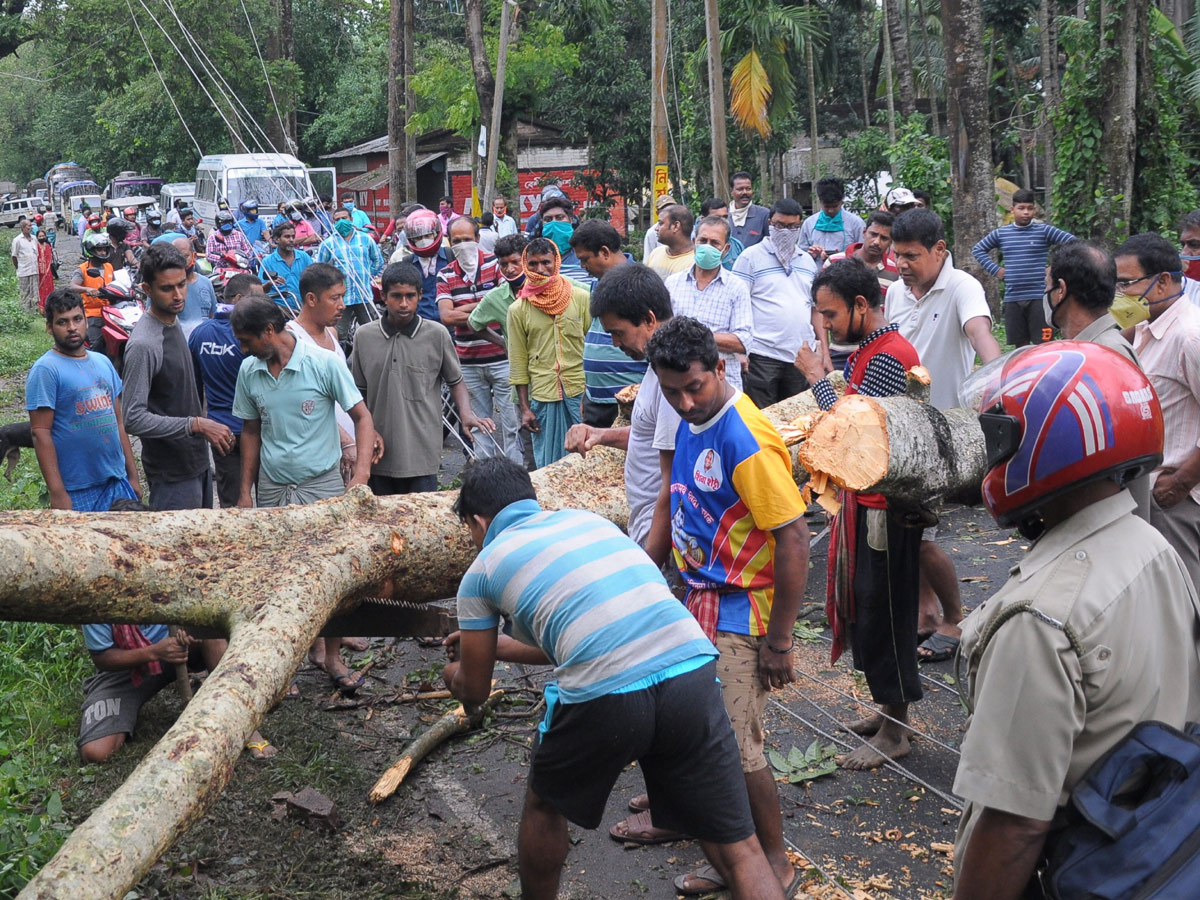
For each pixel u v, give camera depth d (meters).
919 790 3.95
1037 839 1.88
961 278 5.14
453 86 21.73
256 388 5.03
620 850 3.69
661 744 2.78
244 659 3.25
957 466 3.64
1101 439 1.92
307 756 4.38
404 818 3.93
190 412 5.42
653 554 3.70
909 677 4.03
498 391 7.80
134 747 4.46
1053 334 3.63
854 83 28.06
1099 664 1.87
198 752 2.81
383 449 5.68
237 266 11.45
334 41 36.62
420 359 5.81
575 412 6.58
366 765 4.31
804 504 3.13
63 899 2.32
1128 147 10.61
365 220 15.36
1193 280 5.55
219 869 3.60
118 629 4.47
